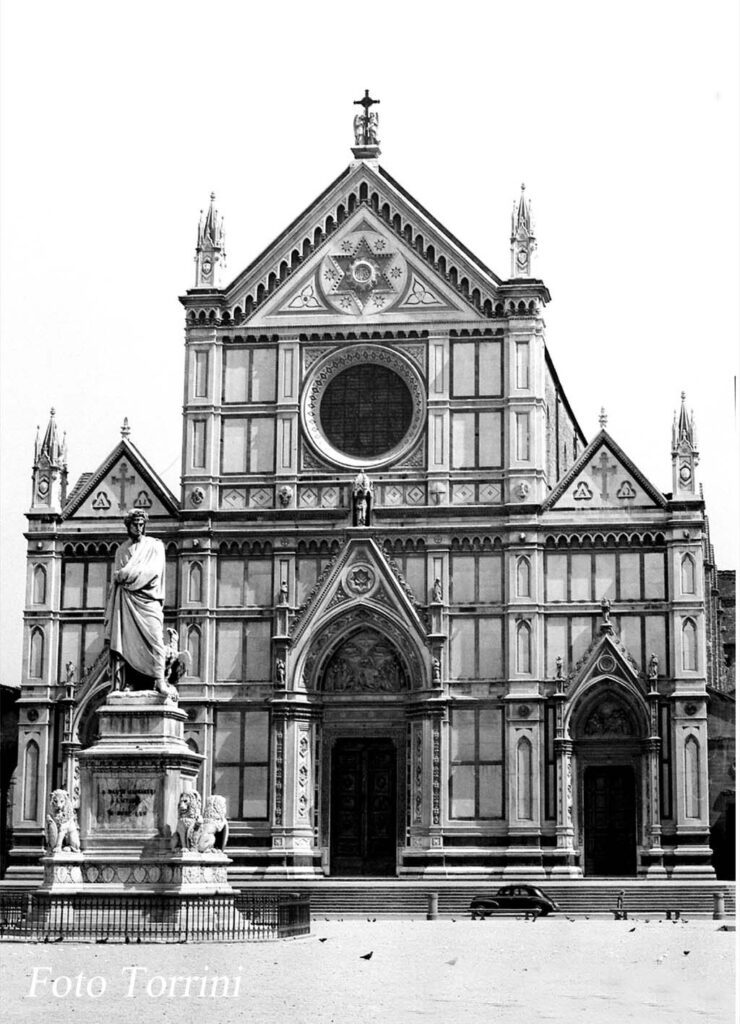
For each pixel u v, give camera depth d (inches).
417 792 3314.5
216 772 3366.1
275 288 3523.6
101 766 1974.7
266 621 3412.9
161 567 2071.9
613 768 3302.2
